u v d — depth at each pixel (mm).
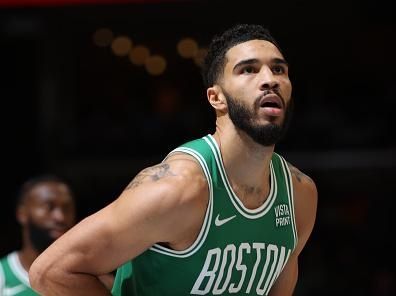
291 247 3482
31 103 13500
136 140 12984
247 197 3258
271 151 3230
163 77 14383
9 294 5102
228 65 3238
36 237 5172
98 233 3066
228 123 3238
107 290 3223
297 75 14086
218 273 3219
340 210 11984
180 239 3125
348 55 13930
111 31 13102
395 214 11797
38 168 13203
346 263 10961
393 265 11109
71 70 13867
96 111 13914
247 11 12195
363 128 12594
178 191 3051
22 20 12375
